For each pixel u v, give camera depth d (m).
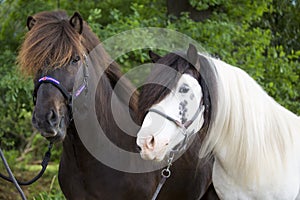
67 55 4.41
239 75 4.59
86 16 10.80
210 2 9.61
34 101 4.59
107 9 10.87
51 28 4.52
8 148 13.16
